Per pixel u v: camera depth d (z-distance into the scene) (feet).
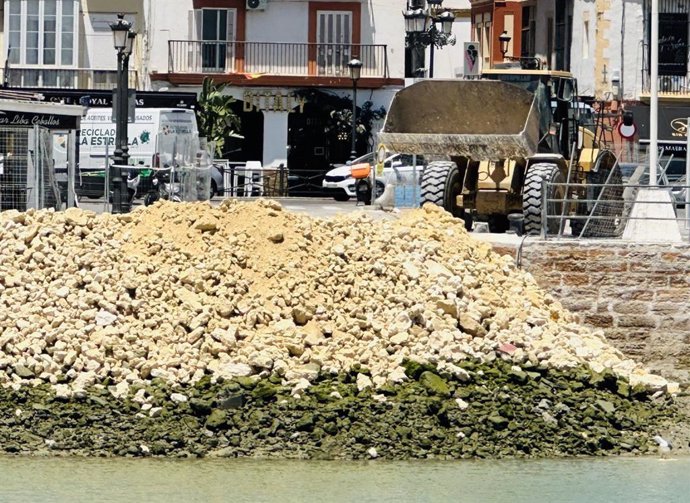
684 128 556.10
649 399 229.04
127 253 238.07
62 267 233.76
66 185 362.53
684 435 219.00
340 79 561.43
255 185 465.47
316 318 231.09
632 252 258.16
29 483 190.08
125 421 209.46
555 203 281.13
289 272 236.63
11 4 558.97
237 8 562.66
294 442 207.41
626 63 560.61
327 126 561.43
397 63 565.12
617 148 513.04
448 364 225.15
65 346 220.64
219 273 234.99
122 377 218.38
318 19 564.71
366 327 230.48
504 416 215.31
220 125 531.50
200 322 226.17
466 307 235.81
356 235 245.65
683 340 257.96
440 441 209.56
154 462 200.95
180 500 185.16
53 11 560.61
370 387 219.41
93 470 196.65
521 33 611.47
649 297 258.37
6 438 204.74
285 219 245.24
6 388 214.48
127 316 226.79
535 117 285.84
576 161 302.86
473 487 193.98
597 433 216.13
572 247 258.37
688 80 556.92
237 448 205.57
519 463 206.39
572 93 303.27
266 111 560.20
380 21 564.71
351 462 203.72
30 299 228.63
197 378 219.00
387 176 397.39
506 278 250.78
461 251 249.55
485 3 609.83
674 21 558.56
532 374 226.79
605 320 258.57
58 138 414.82
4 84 556.92
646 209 270.05
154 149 437.99
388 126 289.94
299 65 564.30
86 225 242.37
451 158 299.17
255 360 220.64
